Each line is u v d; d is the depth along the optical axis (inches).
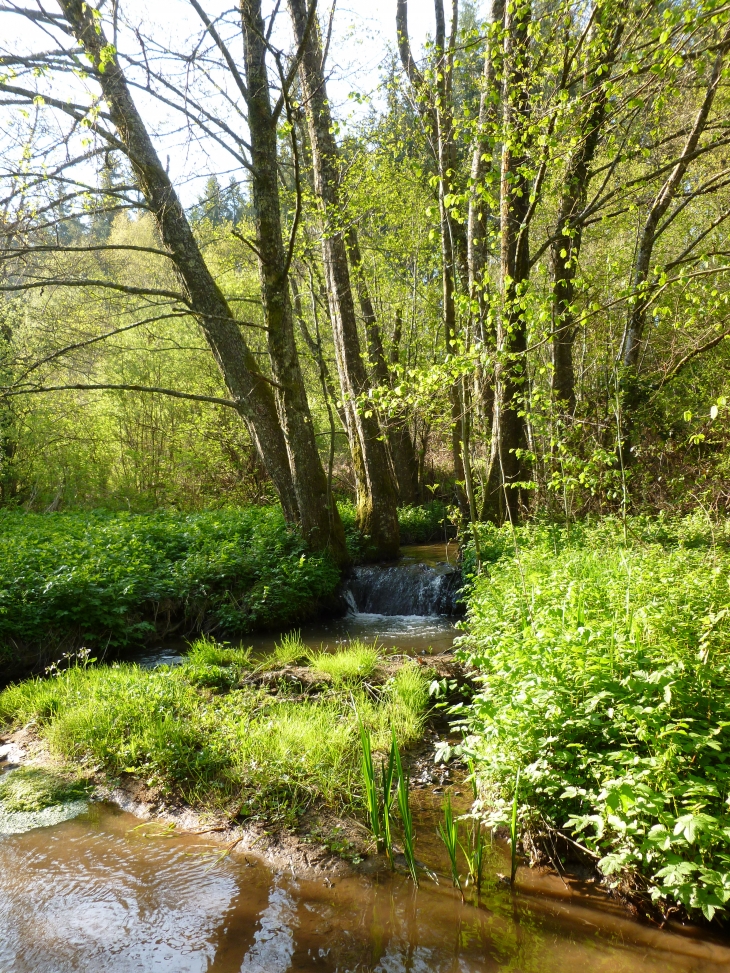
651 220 518.0
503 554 408.8
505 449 512.4
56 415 849.5
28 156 381.1
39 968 150.6
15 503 858.1
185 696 282.7
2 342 738.2
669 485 510.9
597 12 324.8
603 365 664.4
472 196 377.7
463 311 361.4
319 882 179.6
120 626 421.7
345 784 221.0
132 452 921.5
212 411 897.5
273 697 287.7
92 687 294.5
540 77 387.2
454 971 146.9
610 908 162.7
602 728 179.9
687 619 212.7
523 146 350.3
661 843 143.8
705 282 342.0
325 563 542.6
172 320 896.9
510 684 197.8
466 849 191.5
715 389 549.6
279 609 484.4
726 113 511.5
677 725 160.7
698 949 147.8
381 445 641.0
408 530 808.3
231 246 901.2
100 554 474.3
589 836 170.2
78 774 241.0
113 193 461.1
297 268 708.0
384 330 893.8
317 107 583.2
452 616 524.4
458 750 182.9
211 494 924.0
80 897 176.2
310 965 150.7
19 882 183.0
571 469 432.1
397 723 264.4
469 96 517.7
